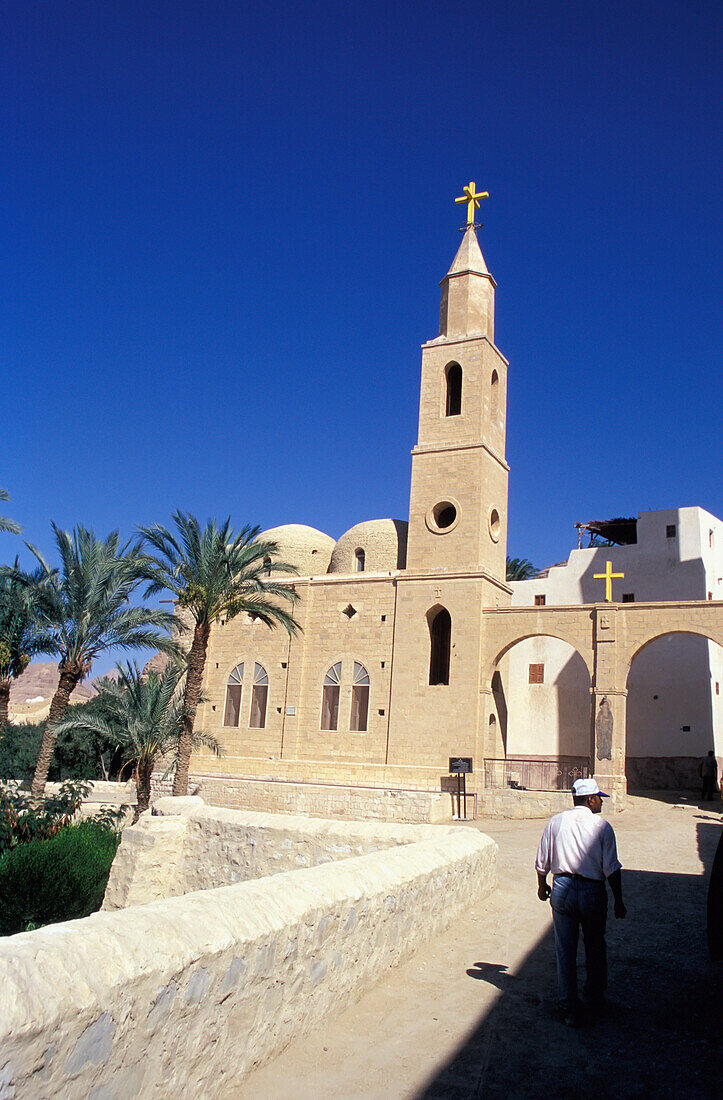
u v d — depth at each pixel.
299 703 38.44
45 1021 4.79
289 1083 6.75
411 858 11.25
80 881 17.11
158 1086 5.75
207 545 30.86
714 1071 7.15
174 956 5.96
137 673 31.19
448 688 34.94
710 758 31.61
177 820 17.08
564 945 8.29
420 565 37.19
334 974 8.23
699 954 10.76
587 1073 7.08
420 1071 7.07
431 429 38.91
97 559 31.30
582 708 39.69
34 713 77.00
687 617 31.34
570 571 42.09
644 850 19.89
